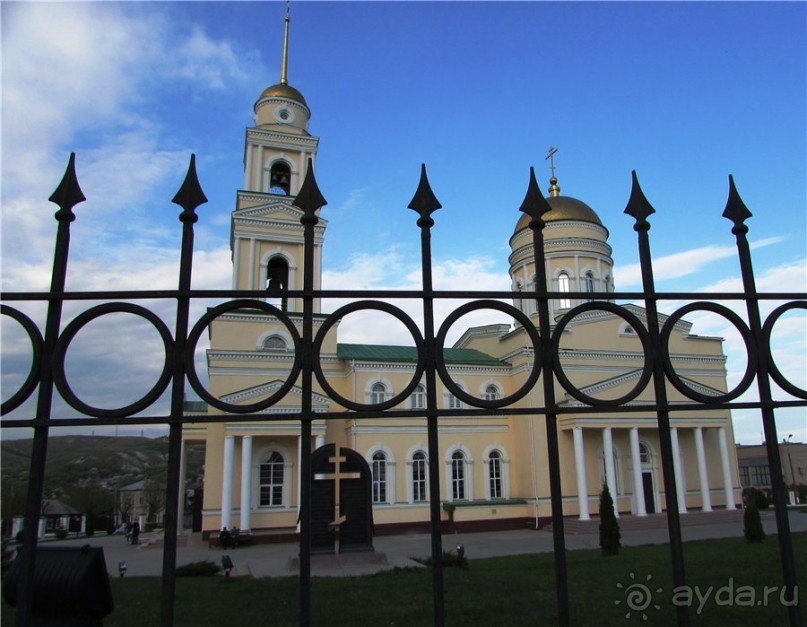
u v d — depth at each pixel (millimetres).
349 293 3578
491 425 34625
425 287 3672
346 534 19156
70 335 3207
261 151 33688
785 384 3836
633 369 36281
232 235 34094
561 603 3451
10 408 3088
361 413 3441
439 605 3350
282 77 36281
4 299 3238
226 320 31141
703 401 3748
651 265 3910
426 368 3537
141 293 3357
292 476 29625
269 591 14047
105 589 4504
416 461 32469
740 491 36469
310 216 3676
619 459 34312
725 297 3939
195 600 13219
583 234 39375
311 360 3449
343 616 11203
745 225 4086
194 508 33469
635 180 4082
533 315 37344
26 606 2938
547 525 31562
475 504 31953
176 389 3270
